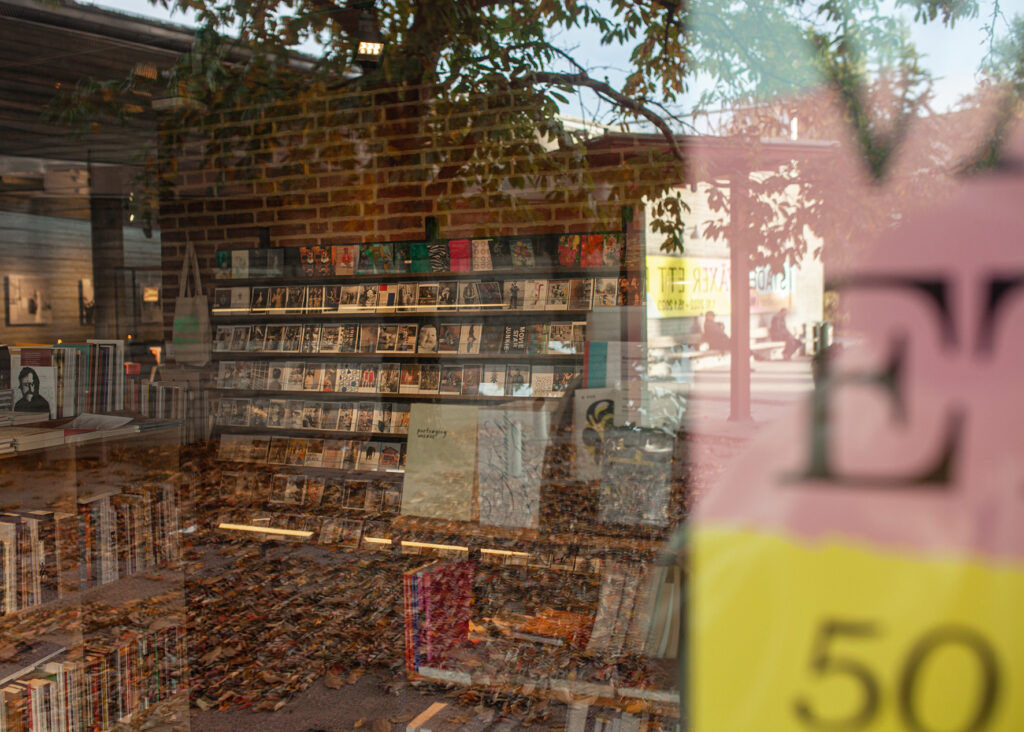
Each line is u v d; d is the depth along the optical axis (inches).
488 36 165.5
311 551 169.2
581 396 148.3
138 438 157.4
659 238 140.3
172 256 211.8
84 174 214.1
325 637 139.2
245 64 192.9
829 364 11.9
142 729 115.0
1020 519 10.7
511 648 114.7
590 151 155.6
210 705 121.6
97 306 219.3
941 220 11.0
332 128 186.9
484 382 167.3
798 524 11.9
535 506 142.3
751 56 116.1
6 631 115.8
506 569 136.9
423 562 150.4
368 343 181.6
